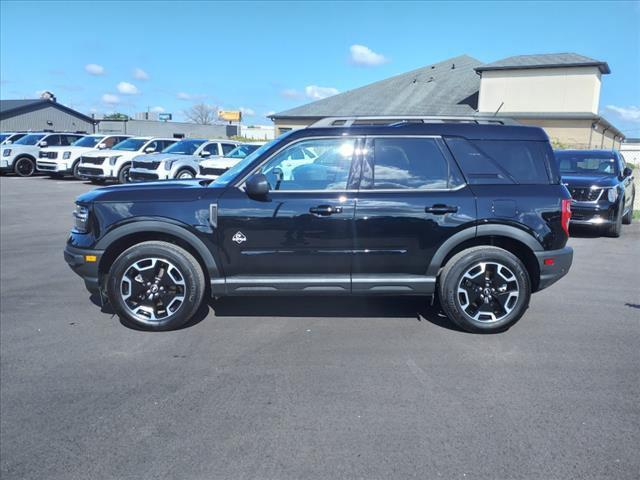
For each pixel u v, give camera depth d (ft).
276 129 119.85
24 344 15.44
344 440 10.52
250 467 9.73
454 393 12.41
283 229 15.66
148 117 196.03
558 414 11.45
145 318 16.28
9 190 57.16
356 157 15.96
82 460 10.07
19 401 12.23
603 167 36.35
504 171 15.98
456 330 16.49
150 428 11.07
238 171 16.65
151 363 14.16
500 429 10.87
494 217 15.57
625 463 9.77
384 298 19.79
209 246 15.80
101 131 172.04
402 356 14.52
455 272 15.81
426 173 15.94
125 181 62.54
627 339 15.83
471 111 101.96
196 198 15.87
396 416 11.39
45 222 37.11
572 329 16.65
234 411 11.68
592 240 32.91
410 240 15.69
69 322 17.25
